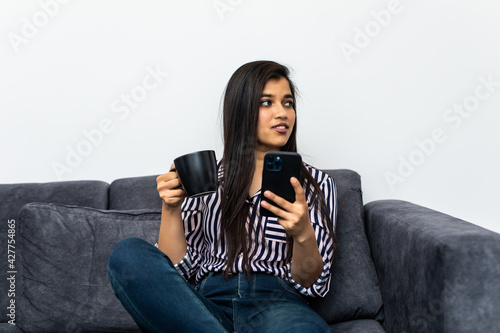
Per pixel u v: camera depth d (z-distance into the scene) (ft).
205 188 3.38
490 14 5.23
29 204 4.48
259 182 4.08
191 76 5.51
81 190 4.99
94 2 5.58
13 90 5.58
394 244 3.89
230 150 4.07
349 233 4.46
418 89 5.32
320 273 3.75
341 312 4.16
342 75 5.38
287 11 5.43
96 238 4.39
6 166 5.56
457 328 2.91
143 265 3.11
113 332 4.21
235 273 3.79
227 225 3.90
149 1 5.54
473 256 2.92
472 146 5.27
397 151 5.35
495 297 2.90
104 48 5.56
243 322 3.41
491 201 5.24
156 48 5.54
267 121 4.01
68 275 4.29
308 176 4.09
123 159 5.55
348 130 5.39
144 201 4.85
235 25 5.48
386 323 4.13
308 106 5.41
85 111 5.56
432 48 5.30
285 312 3.24
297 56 5.43
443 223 3.39
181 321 3.03
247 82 4.06
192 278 4.22
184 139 5.52
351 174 4.80
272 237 3.86
